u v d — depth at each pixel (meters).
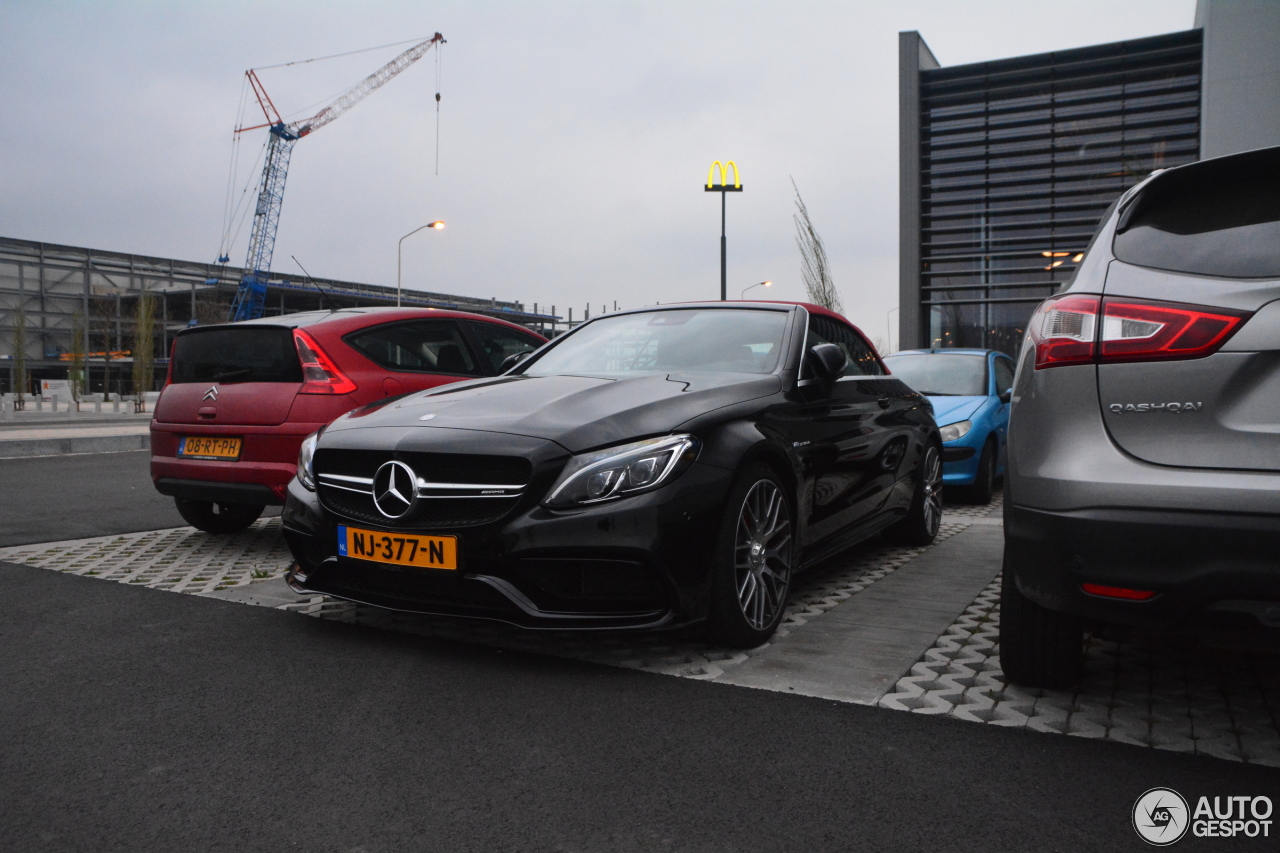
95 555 4.40
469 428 2.71
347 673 2.57
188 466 4.43
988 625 3.14
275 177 69.38
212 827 1.68
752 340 3.57
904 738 2.10
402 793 1.82
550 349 4.05
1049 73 18.16
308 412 4.16
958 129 18.86
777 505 2.97
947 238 19.06
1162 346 1.87
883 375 4.48
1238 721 2.21
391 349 4.64
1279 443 1.76
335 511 2.83
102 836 1.64
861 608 3.41
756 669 2.63
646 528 2.48
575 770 1.93
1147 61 17.44
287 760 1.97
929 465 4.89
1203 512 1.78
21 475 8.27
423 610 2.66
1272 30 13.52
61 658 2.71
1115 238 2.12
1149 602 1.86
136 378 38.53
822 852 1.59
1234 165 2.03
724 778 1.89
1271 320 1.78
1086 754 2.01
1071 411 1.98
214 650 2.79
